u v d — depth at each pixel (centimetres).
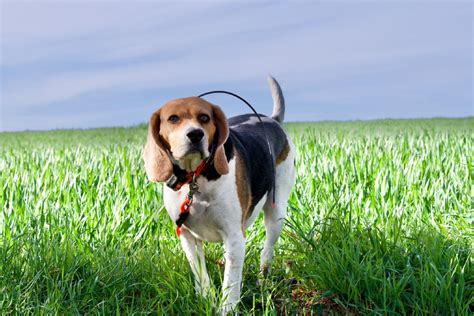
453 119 3275
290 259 511
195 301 429
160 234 577
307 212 616
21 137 2336
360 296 435
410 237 514
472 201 631
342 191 668
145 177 699
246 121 515
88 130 3039
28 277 456
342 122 3284
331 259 455
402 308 410
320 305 436
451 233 557
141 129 2898
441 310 416
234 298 408
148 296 439
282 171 516
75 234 555
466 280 453
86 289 443
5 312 405
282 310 438
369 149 972
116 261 481
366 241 495
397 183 679
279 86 584
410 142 1042
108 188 675
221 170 382
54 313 401
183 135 362
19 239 512
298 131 2020
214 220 401
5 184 702
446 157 823
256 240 563
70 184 680
